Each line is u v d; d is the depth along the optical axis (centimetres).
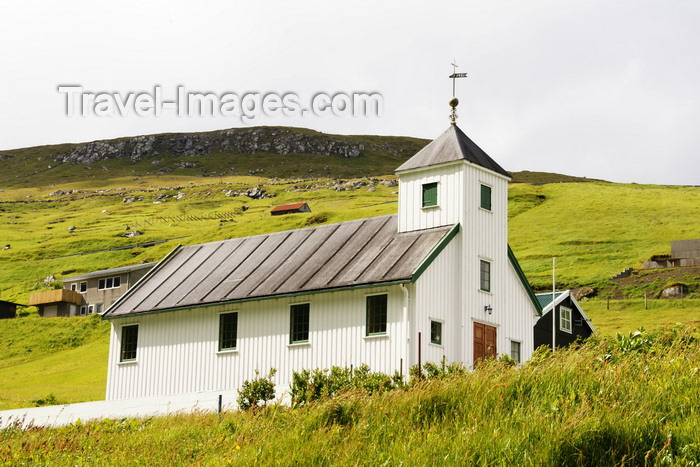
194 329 3756
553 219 11550
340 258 3525
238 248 4141
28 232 18000
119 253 13262
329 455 1492
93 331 7794
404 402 1664
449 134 3588
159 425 2233
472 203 3438
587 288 7706
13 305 9769
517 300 3675
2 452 1927
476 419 1506
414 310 3073
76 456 1883
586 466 1316
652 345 1961
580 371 1661
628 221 11000
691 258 8231
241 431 1834
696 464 1270
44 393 5169
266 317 3516
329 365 3259
